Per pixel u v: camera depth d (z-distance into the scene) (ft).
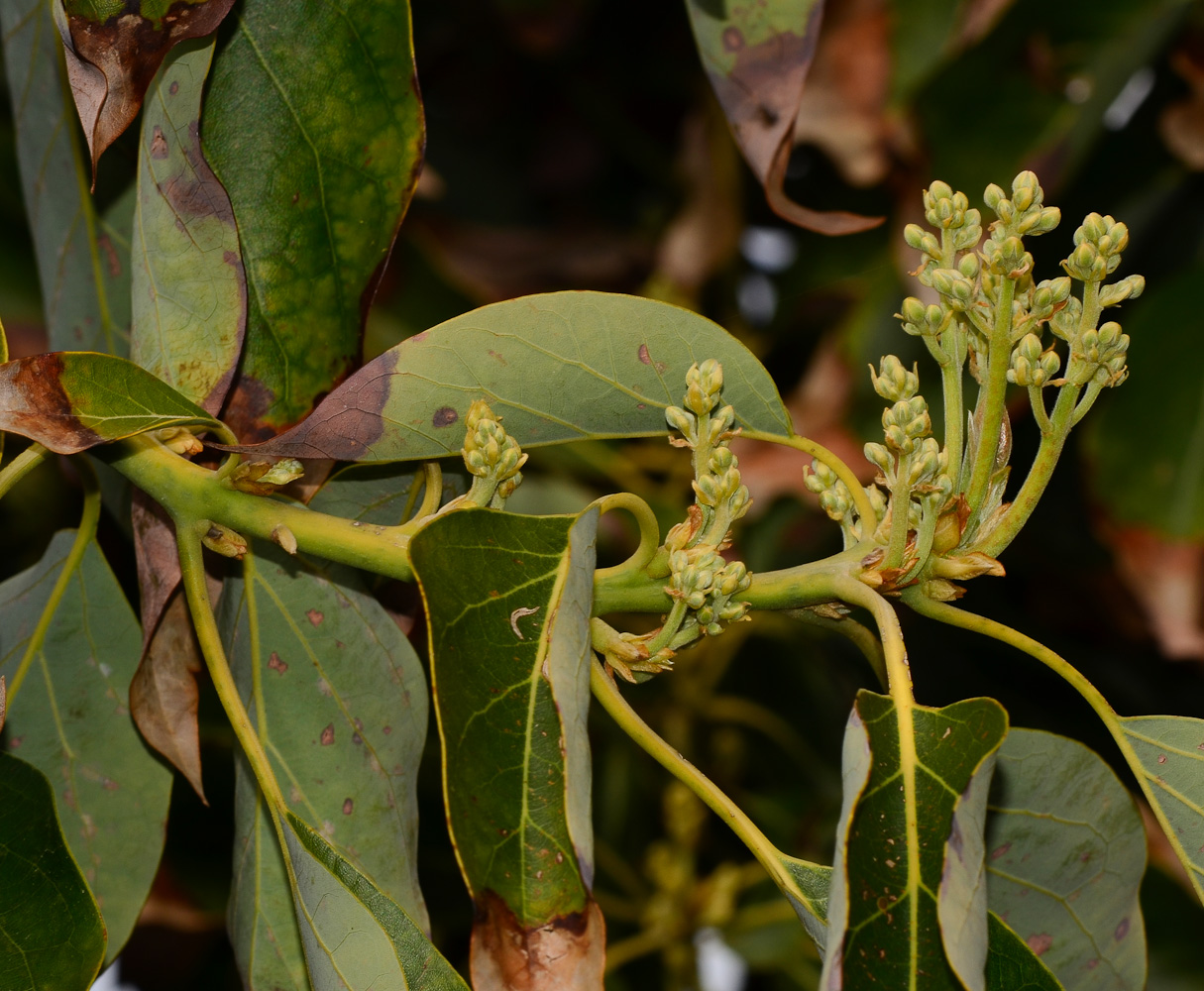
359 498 2.53
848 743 2.36
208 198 2.45
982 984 2.30
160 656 2.53
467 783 2.31
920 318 2.40
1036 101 3.35
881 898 2.33
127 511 2.64
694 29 2.56
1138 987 2.59
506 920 2.31
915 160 3.44
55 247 2.63
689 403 2.41
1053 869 2.59
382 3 2.46
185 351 2.46
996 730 2.35
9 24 2.63
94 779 2.57
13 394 2.38
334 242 2.48
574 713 2.32
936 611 2.42
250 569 2.56
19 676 2.57
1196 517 3.44
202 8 2.40
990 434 2.40
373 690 2.56
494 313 2.44
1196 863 2.43
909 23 3.43
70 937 2.41
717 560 2.39
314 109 2.47
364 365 2.44
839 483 2.44
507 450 2.41
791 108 2.54
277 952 2.53
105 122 2.38
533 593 2.35
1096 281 2.38
